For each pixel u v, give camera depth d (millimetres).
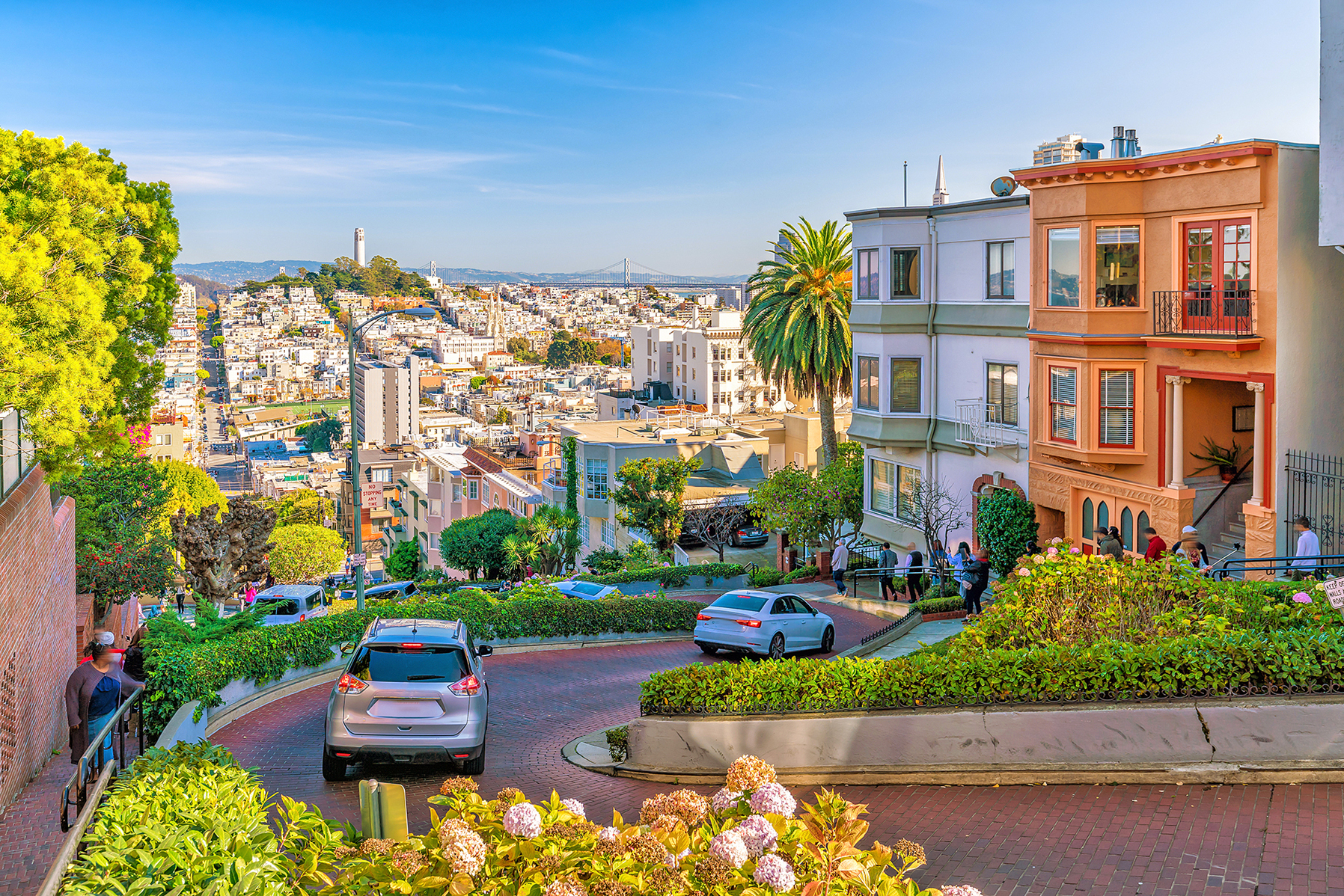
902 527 33000
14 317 15148
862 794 10438
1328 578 15617
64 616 17188
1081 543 25828
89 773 8336
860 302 32688
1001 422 28906
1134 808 9055
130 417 23188
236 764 8945
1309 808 8609
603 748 13969
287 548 104000
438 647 12352
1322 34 18500
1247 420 23688
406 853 5172
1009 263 28266
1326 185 18656
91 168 18641
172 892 5246
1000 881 7867
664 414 122250
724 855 4797
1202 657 10172
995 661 10898
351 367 30672
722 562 45062
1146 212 23469
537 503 75875
